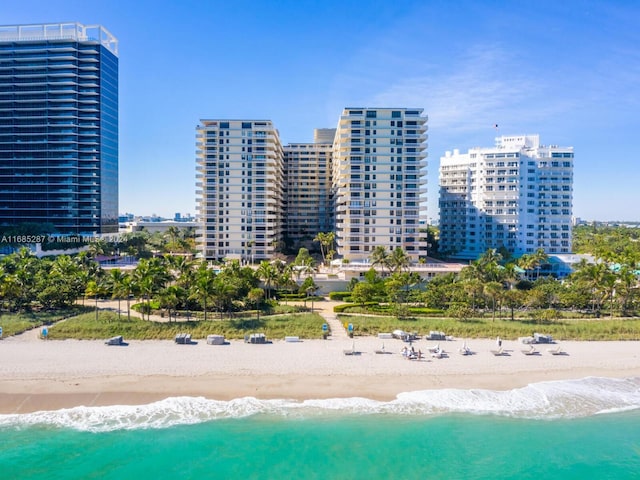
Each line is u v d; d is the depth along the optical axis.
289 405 47.41
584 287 83.69
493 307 78.31
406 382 52.56
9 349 59.41
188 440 42.25
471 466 39.97
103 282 90.00
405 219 133.88
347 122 133.62
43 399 47.16
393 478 38.66
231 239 142.88
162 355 58.31
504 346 64.06
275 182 152.88
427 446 42.41
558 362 58.69
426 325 70.44
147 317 73.94
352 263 120.81
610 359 60.03
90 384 50.25
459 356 59.81
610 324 71.44
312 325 69.25
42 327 68.50
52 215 172.75
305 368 55.28
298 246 190.38
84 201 173.50
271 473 38.88
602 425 45.69
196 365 55.44
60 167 172.00
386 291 90.25
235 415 45.66
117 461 39.59
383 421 45.47
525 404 48.72
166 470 38.97
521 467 40.22
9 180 172.50
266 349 61.16
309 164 195.25
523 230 163.50
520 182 163.88
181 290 71.19
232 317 75.38
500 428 44.94
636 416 47.19
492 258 114.12
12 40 172.88
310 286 86.12
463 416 46.56
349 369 55.28
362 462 40.12
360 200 133.62
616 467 40.19
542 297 79.06
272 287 99.81
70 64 172.00
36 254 126.62
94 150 173.25
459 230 172.75
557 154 163.88
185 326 67.25
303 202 195.12
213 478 38.19
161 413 45.62
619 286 82.19
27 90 172.50
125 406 46.50
